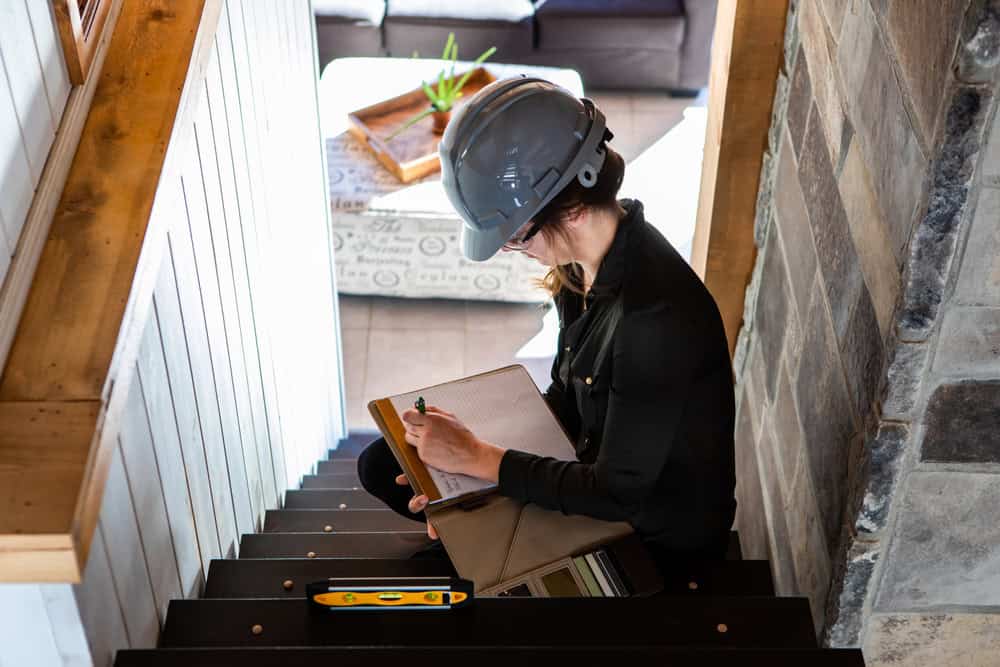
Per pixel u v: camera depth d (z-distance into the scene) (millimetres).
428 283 4547
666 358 1813
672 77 5602
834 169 2010
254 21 2635
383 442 2385
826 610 1882
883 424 1599
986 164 1345
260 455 2805
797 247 2330
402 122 4648
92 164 1669
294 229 3242
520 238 1931
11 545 1246
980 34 1250
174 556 1948
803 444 2193
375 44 5551
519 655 1672
